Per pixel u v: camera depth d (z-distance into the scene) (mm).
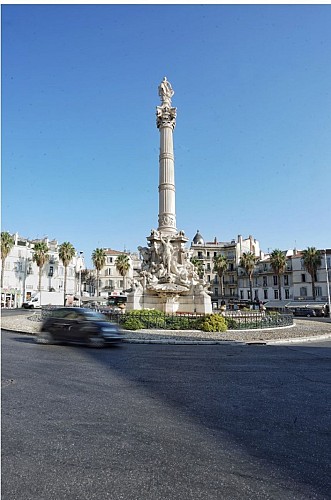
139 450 4668
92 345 15500
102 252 78000
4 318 34094
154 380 8977
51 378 8898
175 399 7203
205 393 7754
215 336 20234
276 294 76312
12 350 13766
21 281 74938
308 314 57375
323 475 4059
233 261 88688
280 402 7125
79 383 8438
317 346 17406
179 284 30672
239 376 9688
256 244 94500
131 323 22594
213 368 10859
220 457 4492
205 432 5375
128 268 78500
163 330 22562
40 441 4910
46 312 30375
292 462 4383
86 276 97250
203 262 91688
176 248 32312
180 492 3641
